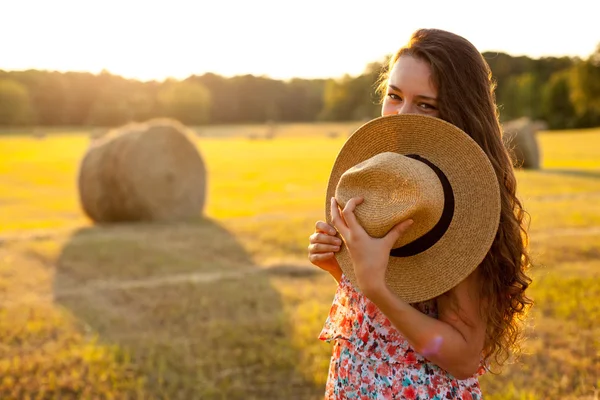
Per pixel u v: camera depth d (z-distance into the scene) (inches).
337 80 3513.8
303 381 183.8
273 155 1323.8
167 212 593.9
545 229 409.7
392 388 70.5
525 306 73.0
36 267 343.6
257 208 627.8
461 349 64.7
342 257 73.3
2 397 174.6
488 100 70.0
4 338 219.9
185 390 179.3
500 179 69.1
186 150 608.4
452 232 64.1
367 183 64.7
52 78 3415.4
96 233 469.4
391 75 72.4
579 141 1652.3
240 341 212.4
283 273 315.9
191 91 3553.2
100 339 220.2
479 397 73.0
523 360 186.1
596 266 309.3
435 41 69.5
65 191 814.5
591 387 167.5
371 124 69.9
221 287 286.5
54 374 188.2
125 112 3356.3
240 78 3818.9
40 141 1860.2
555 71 3102.9
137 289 287.0
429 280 65.0
